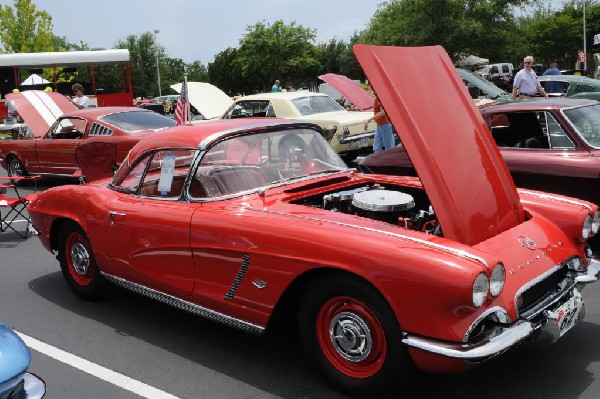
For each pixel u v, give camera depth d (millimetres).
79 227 4930
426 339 2973
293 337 4297
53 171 11016
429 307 2926
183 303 4086
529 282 3270
